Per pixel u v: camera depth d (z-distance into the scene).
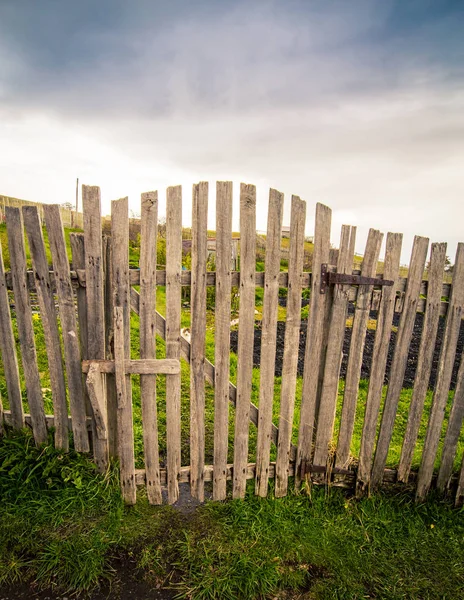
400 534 3.08
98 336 3.06
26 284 3.03
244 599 2.52
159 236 16.98
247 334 3.12
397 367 3.24
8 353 3.20
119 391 3.03
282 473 3.40
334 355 3.24
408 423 3.34
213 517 3.17
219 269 2.98
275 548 2.87
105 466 3.30
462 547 2.99
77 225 26.45
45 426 3.34
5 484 3.08
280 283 3.11
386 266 3.08
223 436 3.27
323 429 3.38
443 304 3.15
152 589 2.55
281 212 2.97
